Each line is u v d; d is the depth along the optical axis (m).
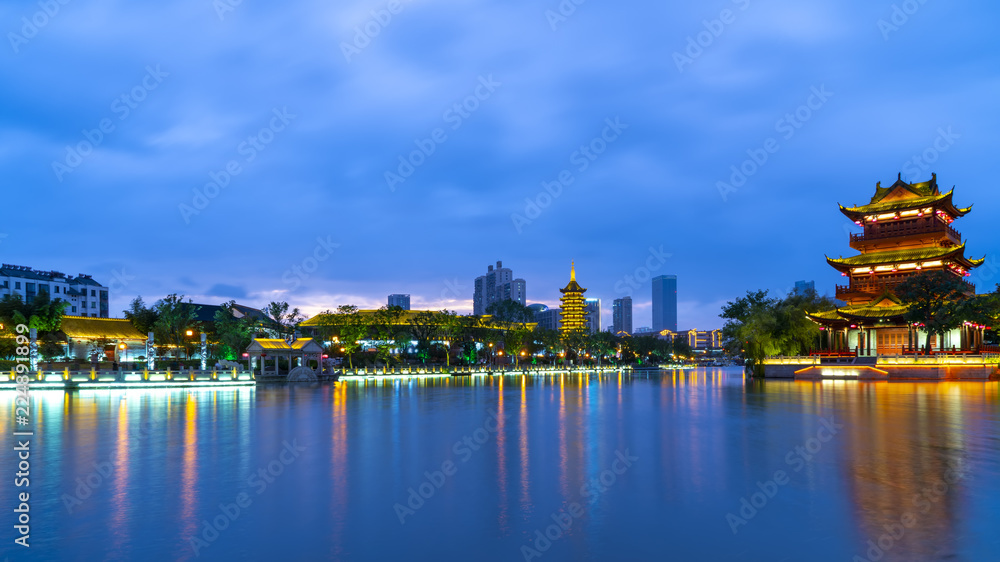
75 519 13.91
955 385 68.00
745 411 38.88
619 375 143.62
